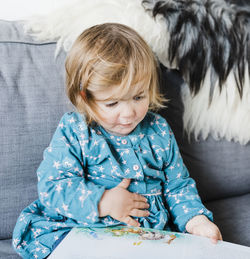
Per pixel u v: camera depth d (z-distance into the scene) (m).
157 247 0.65
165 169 0.91
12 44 0.90
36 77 0.89
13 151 0.86
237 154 1.08
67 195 0.77
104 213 0.76
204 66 1.00
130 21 0.95
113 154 0.85
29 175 0.88
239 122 1.05
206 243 0.67
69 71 0.81
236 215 0.99
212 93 1.01
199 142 1.04
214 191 1.08
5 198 0.86
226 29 1.03
